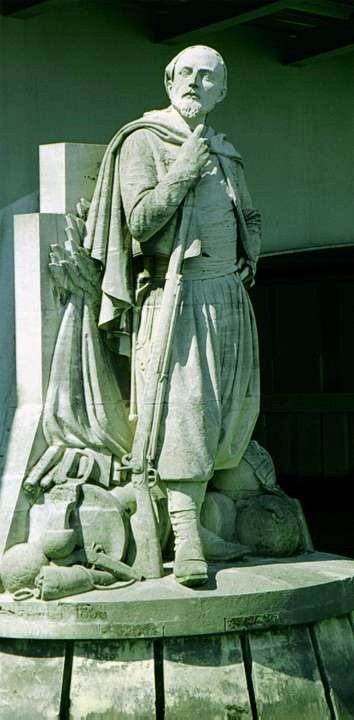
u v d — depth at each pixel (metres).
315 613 12.43
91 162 13.20
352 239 18.31
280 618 12.23
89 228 12.98
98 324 13.00
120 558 12.44
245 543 13.41
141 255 12.82
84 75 15.78
